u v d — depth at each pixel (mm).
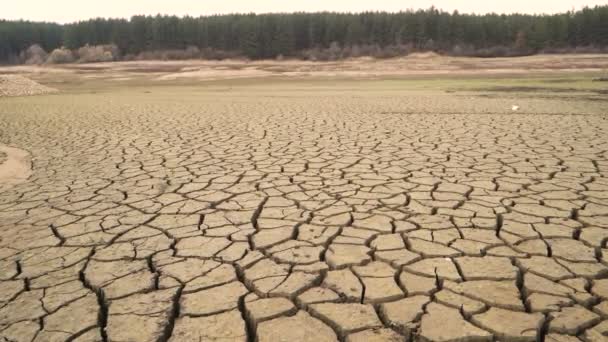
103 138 7562
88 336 1942
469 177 4492
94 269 2592
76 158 5945
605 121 8352
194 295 2271
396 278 2406
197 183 4488
